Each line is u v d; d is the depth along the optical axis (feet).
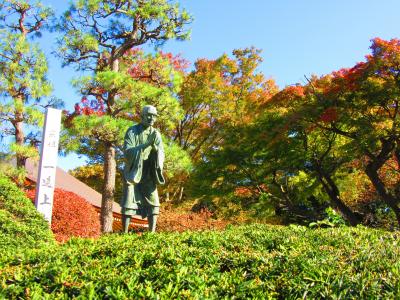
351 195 63.21
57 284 10.18
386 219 65.57
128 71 62.28
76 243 16.14
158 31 56.54
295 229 19.31
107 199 52.60
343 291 9.48
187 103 82.33
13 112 46.03
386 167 59.72
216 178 56.75
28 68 47.24
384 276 10.19
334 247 14.79
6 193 24.70
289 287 10.11
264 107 54.44
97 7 52.44
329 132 53.93
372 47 44.09
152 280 10.64
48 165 30.50
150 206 22.75
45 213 29.84
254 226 21.75
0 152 44.75
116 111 51.37
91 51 54.49
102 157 85.25
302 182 55.77
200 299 9.12
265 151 54.24
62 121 55.57
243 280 10.94
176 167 48.75
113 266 11.73
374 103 44.88
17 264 12.83
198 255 13.11
